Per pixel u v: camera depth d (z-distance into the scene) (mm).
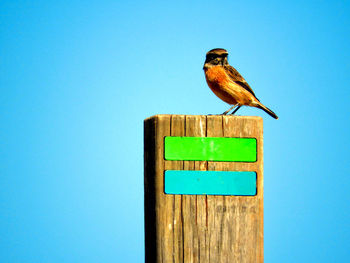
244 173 3727
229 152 3727
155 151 3670
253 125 3764
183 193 3660
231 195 3695
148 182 3920
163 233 3619
